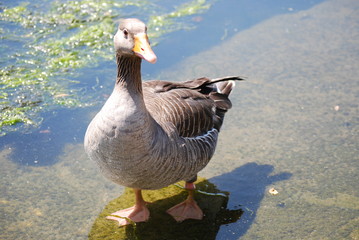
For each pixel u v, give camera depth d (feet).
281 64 34.19
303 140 27.35
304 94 31.27
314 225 21.68
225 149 26.71
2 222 21.15
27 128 27.02
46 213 21.88
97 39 35.27
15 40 34.45
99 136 18.30
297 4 41.81
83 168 24.75
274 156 26.18
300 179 24.58
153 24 37.55
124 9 39.42
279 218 22.18
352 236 21.03
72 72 31.91
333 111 29.68
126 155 18.33
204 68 32.94
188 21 38.45
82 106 28.94
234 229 21.62
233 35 37.11
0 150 25.36
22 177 23.84
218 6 41.06
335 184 24.17
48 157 25.18
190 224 21.86
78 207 22.41
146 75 31.73
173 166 19.98
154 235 21.20
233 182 24.48
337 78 32.78
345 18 39.81
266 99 30.83
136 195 22.22
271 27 38.40
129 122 17.80
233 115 29.37
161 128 19.39
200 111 21.86
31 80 30.83
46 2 39.50
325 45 36.37
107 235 20.99
